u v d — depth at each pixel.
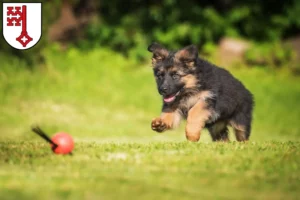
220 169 6.82
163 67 9.52
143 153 7.59
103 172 6.57
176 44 25.28
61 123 17.52
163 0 25.69
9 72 21.09
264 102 20.94
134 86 22.14
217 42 26.02
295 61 25.00
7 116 17.61
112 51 25.52
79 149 7.82
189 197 5.73
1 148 7.97
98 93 21.00
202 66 9.52
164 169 6.77
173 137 16.75
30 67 21.84
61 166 6.85
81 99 20.23
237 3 26.17
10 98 19.25
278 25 26.09
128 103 20.45
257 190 6.05
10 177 6.27
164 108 9.55
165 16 25.62
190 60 9.41
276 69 24.70
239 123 10.09
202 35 25.39
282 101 21.19
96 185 5.98
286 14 26.11
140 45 25.19
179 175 6.52
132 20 25.92
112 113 19.33
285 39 26.67
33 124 17.02
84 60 23.94
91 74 22.81
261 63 24.84
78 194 5.63
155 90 21.86
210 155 7.44
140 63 24.97
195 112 9.23
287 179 6.45
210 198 5.73
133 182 6.16
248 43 25.47
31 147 8.09
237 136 10.22
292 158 7.35
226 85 9.73
